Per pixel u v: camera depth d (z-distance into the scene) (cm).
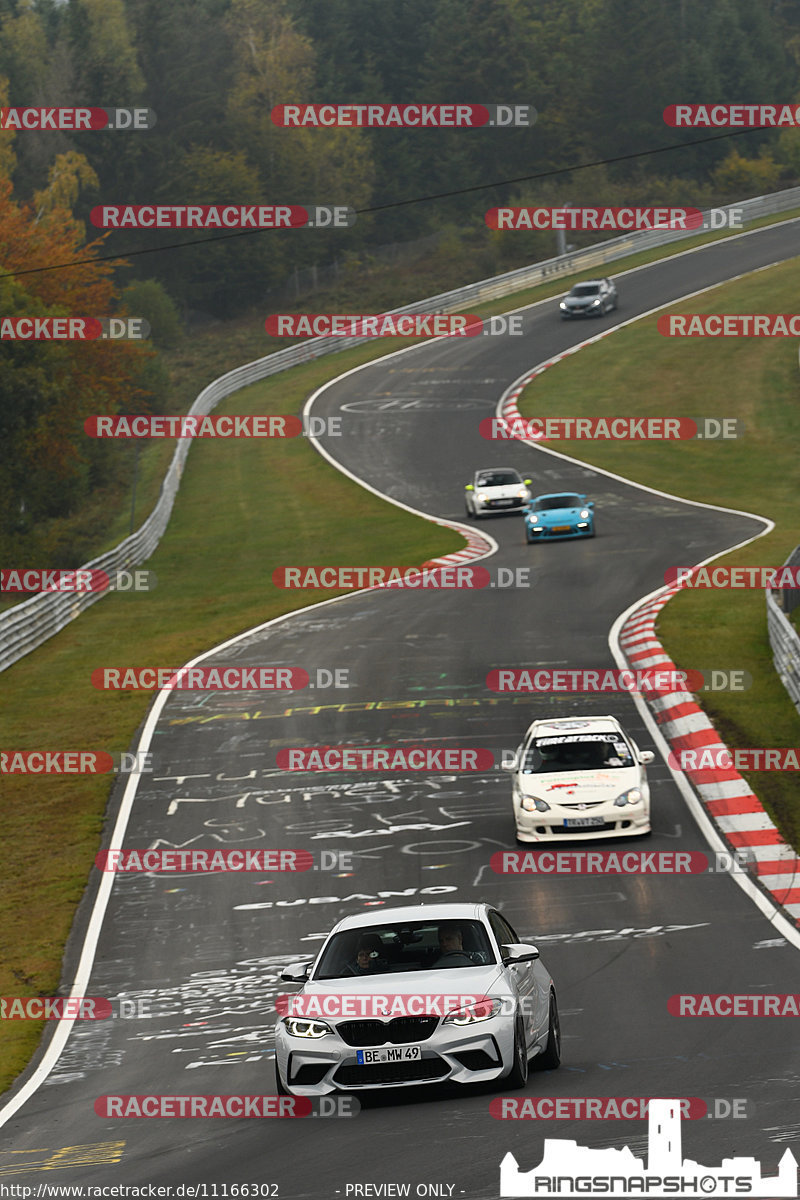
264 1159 3503
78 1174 3631
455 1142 3409
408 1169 3206
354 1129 3703
